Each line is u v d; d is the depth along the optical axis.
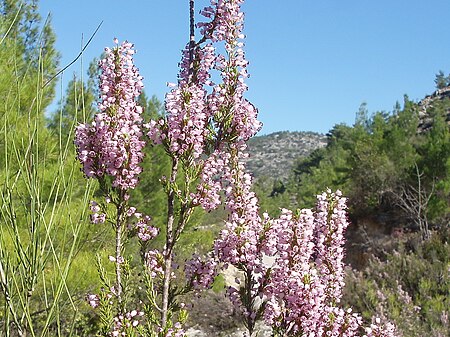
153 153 13.58
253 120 4.24
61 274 2.06
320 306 4.07
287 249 4.08
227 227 4.22
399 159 24.25
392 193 23.12
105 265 6.04
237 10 4.20
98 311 3.60
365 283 11.48
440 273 12.22
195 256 4.23
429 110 54.88
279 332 4.02
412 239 18.77
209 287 4.20
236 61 4.17
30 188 2.09
